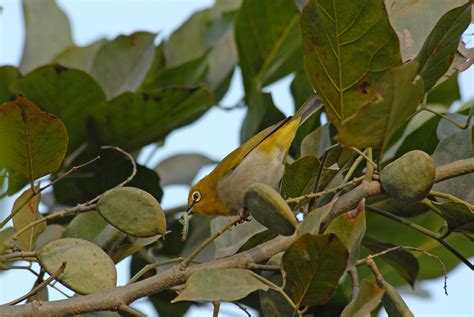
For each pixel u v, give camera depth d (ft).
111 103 31.42
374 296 19.13
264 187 19.79
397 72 18.34
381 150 20.52
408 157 20.79
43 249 21.44
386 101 18.78
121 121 31.99
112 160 32.42
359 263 20.93
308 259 19.44
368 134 19.69
